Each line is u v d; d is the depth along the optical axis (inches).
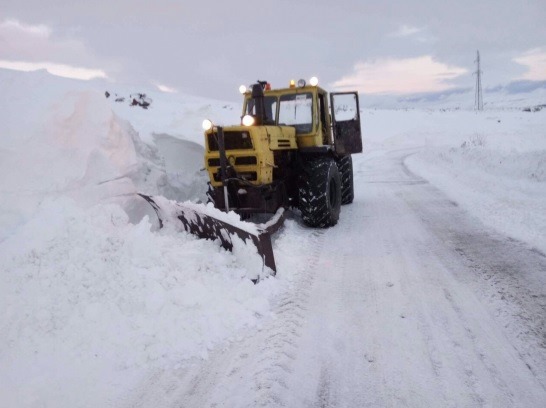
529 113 2182.6
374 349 120.1
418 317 138.2
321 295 158.6
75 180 180.7
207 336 127.9
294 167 257.8
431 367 110.7
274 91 270.4
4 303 125.0
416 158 770.2
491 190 354.9
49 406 99.7
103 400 102.1
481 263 185.9
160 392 105.0
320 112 284.2
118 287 139.7
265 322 138.3
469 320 134.7
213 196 232.1
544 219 243.1
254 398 100.7
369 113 2234.3
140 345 121.6
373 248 215.8
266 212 228.5
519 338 123.0
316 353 119.0
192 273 156.1
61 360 114.2
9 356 113.5
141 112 1053.2
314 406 97.8
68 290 133.7
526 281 163.5
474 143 772.6
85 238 151.7
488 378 105.3
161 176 239.9
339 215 295.3
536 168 380.8
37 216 156.6
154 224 206.7
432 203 328.5
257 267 167.5
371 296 156.2
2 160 172.9
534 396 98.2
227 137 221.1
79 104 202.2
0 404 99.2
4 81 228.2
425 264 188.4
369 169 629.0
